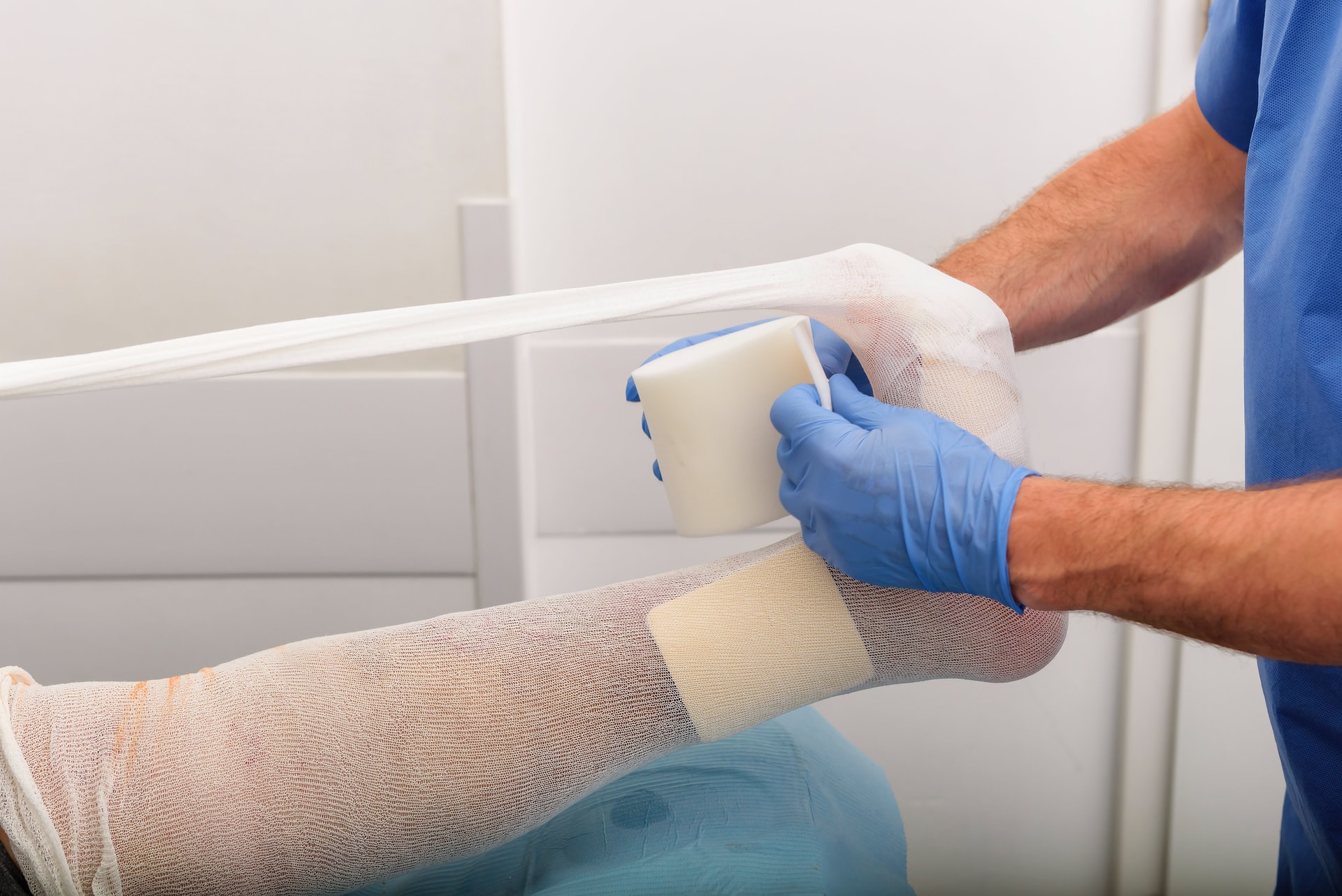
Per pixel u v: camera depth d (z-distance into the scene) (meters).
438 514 0.99
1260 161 0.57
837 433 0.48
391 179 0.93
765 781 0.65
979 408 0.51
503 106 0.91
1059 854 1.17
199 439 0.97
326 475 0.98
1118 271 0.69
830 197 1.01
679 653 0.52
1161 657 1.09
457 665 0.52
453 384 0.96
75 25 0.89
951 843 1.16
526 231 1.02
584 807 0.64
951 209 1.01
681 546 1.09
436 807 0.50
